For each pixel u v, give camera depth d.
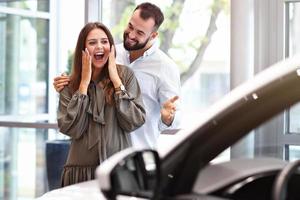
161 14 4.04
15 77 5.77
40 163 5.50
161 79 4.04
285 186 1.73
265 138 2.04
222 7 4.71
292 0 4.40
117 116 3.40
